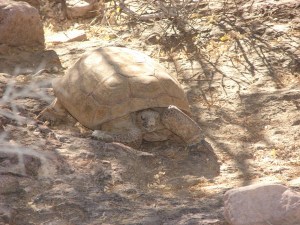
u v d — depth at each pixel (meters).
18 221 7.00
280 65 11.84
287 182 8.08
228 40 12.98
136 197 7.66
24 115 9.54
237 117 10.17
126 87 9.06
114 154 8.60
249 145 9.35
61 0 15.43
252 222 6.37
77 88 9.33
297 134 9.56
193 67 11.96
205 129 9.81
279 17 13.88
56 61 12.18
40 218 7.11
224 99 10.73
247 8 14.51
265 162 8.84
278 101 10.49
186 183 8.18
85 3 15.41
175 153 8.99
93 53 9.89
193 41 13.14
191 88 11.15
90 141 8.86
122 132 9.04
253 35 13.12
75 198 7.50
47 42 13.43
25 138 8.68
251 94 10.79
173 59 12.41
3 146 8.22
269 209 6.37
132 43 13.27
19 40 12.70
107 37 13.67
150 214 7.18
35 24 12.79
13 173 7.86
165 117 8.94
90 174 8.10
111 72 9.25
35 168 8.05
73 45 13.21
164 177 8.40
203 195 7.78
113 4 15.34
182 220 6.96
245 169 8.62
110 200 7.51
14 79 10.84
